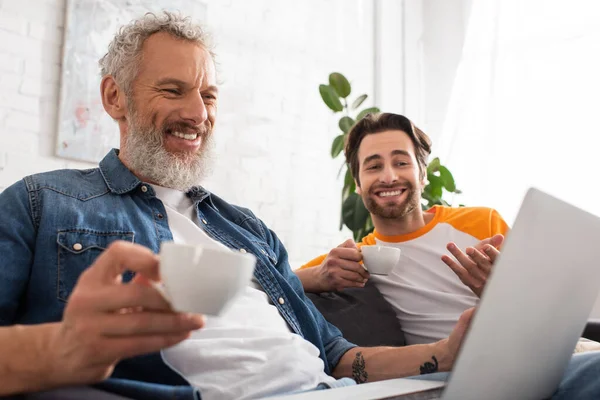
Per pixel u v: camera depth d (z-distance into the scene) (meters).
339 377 1.27
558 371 0.85
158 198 1.21
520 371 0.75
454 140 3.57
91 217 1.04
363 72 3.69
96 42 2.42
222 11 2.97
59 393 0.71
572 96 3.16
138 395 0.80
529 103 3.31
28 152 2.23
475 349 0.65
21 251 0.94
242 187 2.96
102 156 2.41
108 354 0.54
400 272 1.75
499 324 0.67
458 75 3.64
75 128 2.33
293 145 3.22
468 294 1.67
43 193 1.02
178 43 1.27
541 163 3.21
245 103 3.02
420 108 3.81
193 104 1.25
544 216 0.68
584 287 0.79
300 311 1.24
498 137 3.38
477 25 3.62
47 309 0.92
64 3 2.37
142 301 0.53
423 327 1.61
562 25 3.26
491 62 3.47
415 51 3.87
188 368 0.94
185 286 0.49
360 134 1.96
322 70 3.45
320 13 3.49
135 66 1.25
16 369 0.59
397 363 1.18
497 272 0.64
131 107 1.25
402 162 1.84
